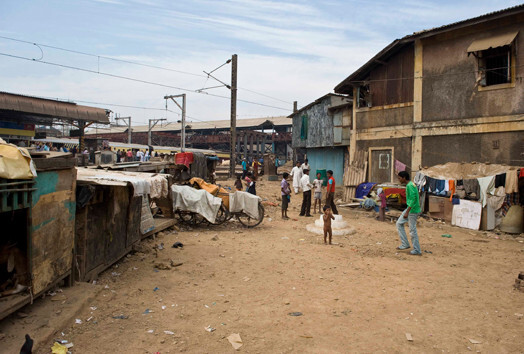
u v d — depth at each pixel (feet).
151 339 13.39
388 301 17.65
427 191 43.86
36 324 13.47
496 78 43.19
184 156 55.16
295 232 35.65
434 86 47.73
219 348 12.86
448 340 13.76
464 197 40.29
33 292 13.97
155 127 211.82
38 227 14.20
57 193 15.53
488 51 42.93
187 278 20.57
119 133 187.11
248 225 37.52
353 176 58.03
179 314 15.69
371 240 32.63
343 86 61.05
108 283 19.12
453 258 26.66
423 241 32.78
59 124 89.51
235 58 89.86
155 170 43.42
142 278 20.24
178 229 34.22
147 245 27.25
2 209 11.98
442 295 18.63
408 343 13.47
